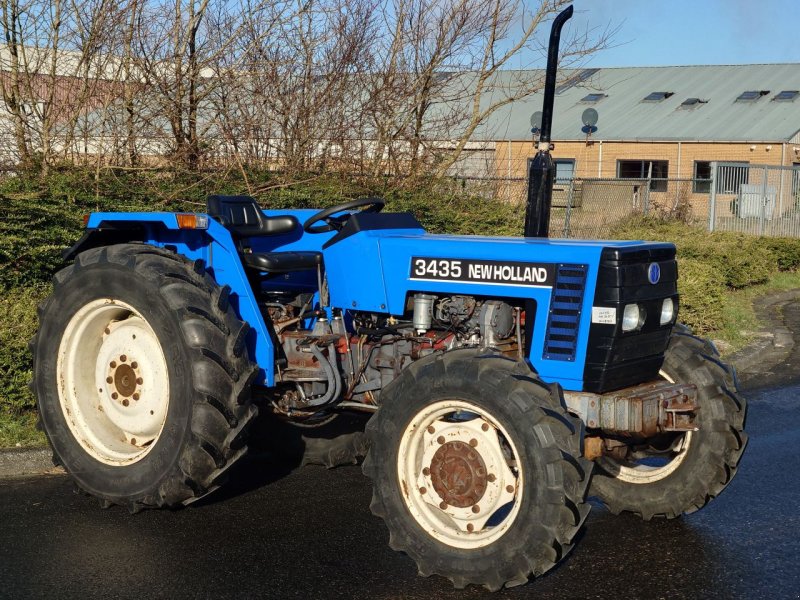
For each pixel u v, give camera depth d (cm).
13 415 625
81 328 507
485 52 1338
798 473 601
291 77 1119
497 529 402
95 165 907
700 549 464
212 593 402
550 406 395
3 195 745
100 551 447
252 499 529
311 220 514
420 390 417
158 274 474
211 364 454
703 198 2547
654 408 433
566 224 1669
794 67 3944
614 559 450
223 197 514
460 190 1333
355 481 564
